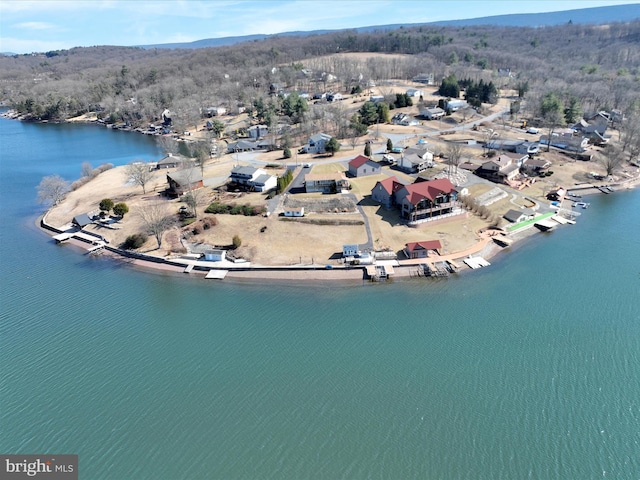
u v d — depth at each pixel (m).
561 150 150.12
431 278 80.75
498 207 109.19
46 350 63.81
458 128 180.12
